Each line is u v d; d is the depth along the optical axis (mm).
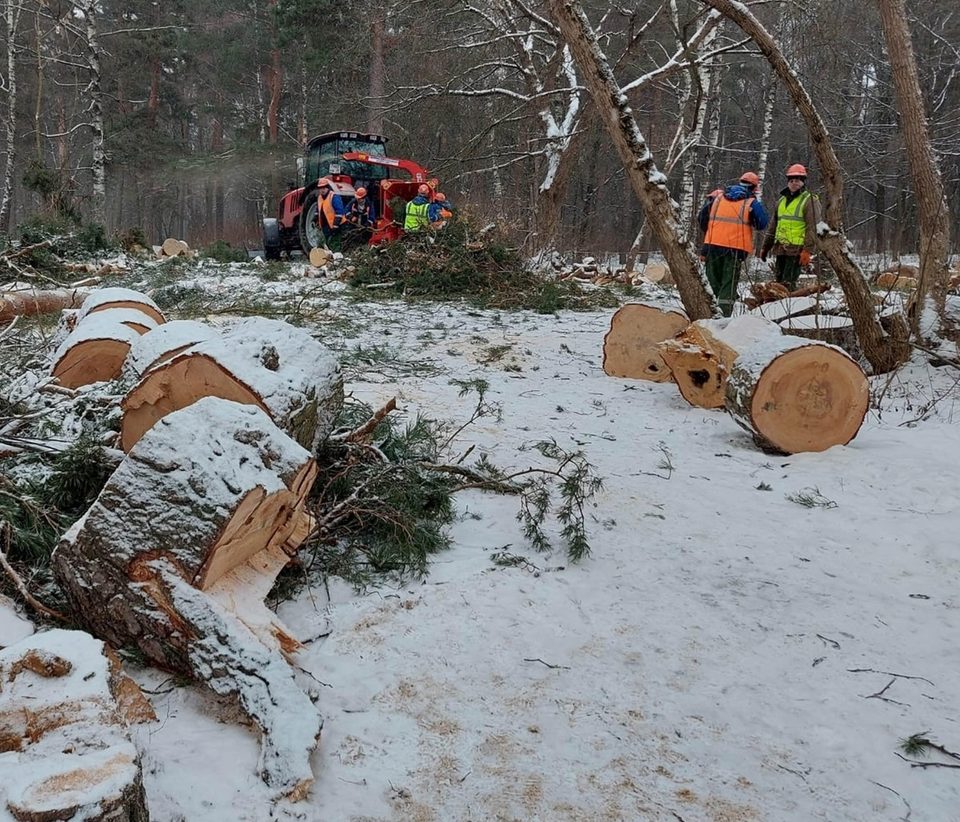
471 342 9164
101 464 3447
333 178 15938
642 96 23344
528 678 2891
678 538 4156
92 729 1957
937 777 2463
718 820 2268
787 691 2879
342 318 10305
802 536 4227
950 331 7875
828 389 5473
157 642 2680
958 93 24797
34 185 19406
